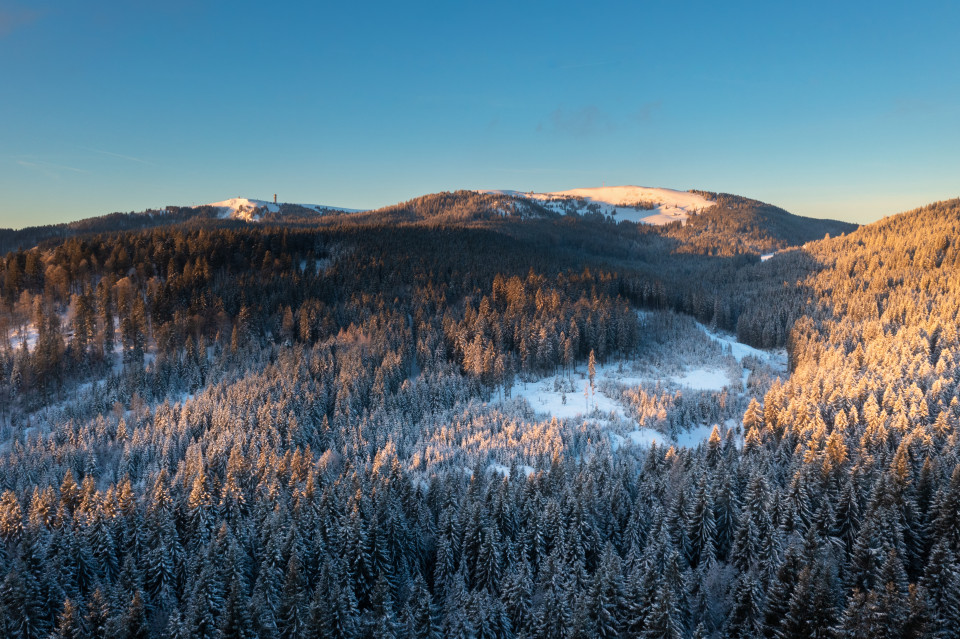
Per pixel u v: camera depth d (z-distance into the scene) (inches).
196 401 4136.3
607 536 2506.2
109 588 2016.5
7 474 3225.9
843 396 3720.5
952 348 4517.7
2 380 4315.9
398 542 2379.4
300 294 6205.7
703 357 5787.4
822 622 1684.3
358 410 4281.5
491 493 2669.8
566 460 3275.1
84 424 3929.6
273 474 3083.2
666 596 1754.4
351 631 1909.4
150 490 2898.6
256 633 1870.1
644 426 3981.3
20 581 1926.7
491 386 4835.1
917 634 1556.3
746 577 1902.1
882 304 6215.6
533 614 1947.6
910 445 2792.8
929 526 2172.7
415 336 5684.1
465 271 7352.4
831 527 2287.2
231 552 2126.0
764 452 3029.0
